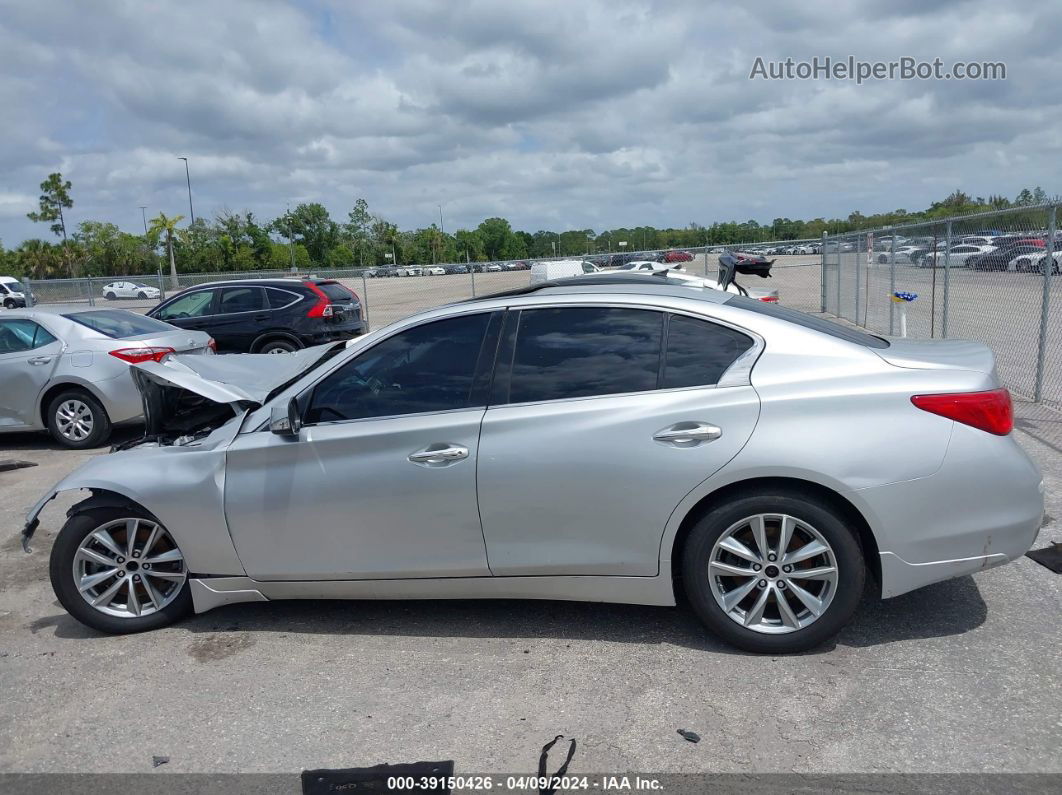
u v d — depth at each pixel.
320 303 13.07
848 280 18.34
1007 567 4.48
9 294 37.62
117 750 3.25
